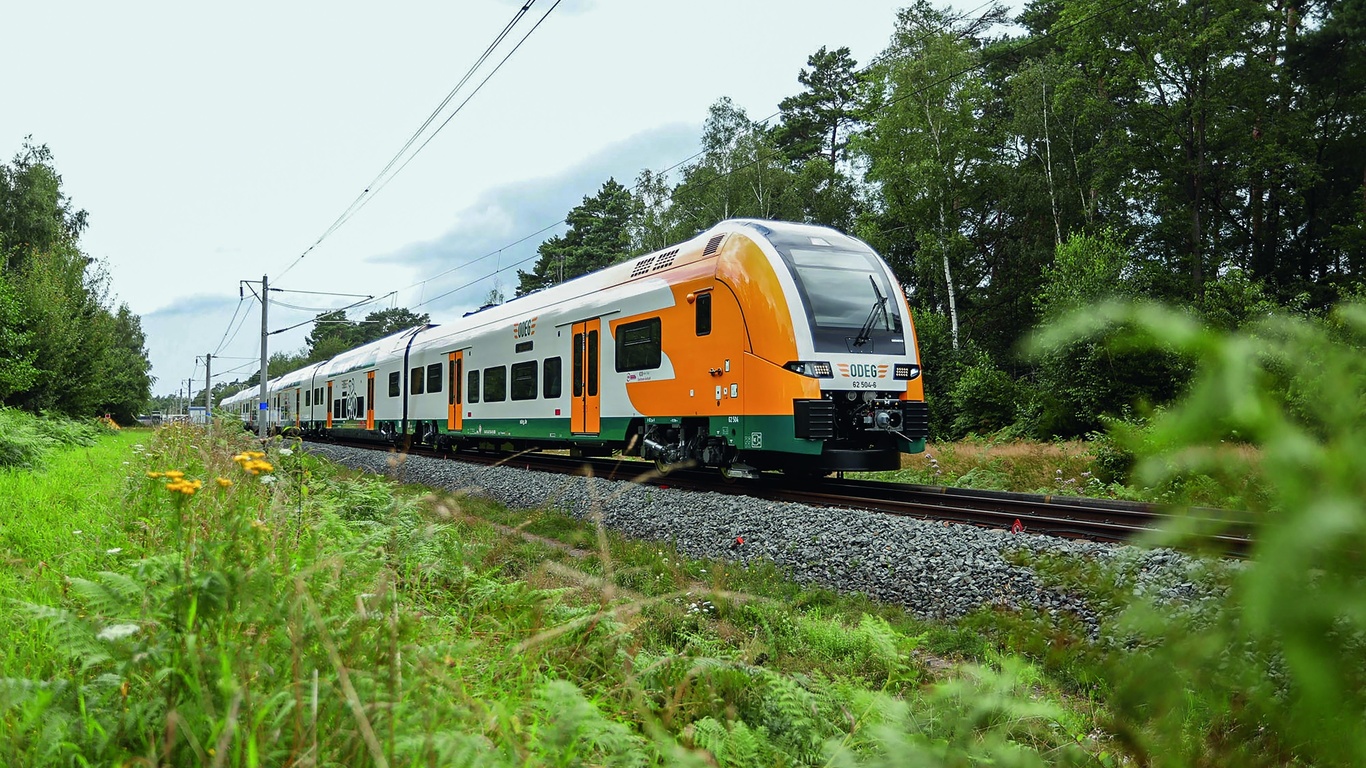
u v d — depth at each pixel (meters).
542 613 3.59
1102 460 12.39
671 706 2.65
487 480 12.82
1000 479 13.80
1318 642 0.75
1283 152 25.89
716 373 10.95
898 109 30.72
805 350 10.11
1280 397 0.79
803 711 2.57
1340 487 0.74
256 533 2.92
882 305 10.81
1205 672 0.91
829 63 49.91
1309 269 29.80
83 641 2.24
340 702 2.00
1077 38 29.17
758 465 11.34
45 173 37.25
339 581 2.66
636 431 12.70
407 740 1.87
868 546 6.82
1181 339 0.85
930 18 31.22
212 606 2.22
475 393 17.77
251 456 3.28
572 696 2.13
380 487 6.27
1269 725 0.85
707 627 4.73
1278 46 26.67
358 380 25.98
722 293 10.90
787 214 35.56
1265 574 0.77
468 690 2.44
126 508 5.51
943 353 29.69
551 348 14.82
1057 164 31.86
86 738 1.93
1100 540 7.13
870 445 10.57
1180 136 27.14
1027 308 32.38
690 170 38.47
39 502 7.25
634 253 40.50
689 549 7.97
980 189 33.03
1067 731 2.27
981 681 2.40
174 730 1.78
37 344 27.42
